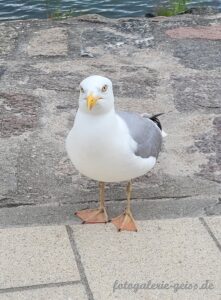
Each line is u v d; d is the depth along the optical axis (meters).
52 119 2.14
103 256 1.57
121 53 2.66
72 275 1.51
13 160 1.92
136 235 1.64
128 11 4.71
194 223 1.68
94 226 1.68
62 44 2.74
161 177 1.87
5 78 2.42
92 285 1.48
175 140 2.04
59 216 1.72
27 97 2.28
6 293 1.45
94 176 1.64
